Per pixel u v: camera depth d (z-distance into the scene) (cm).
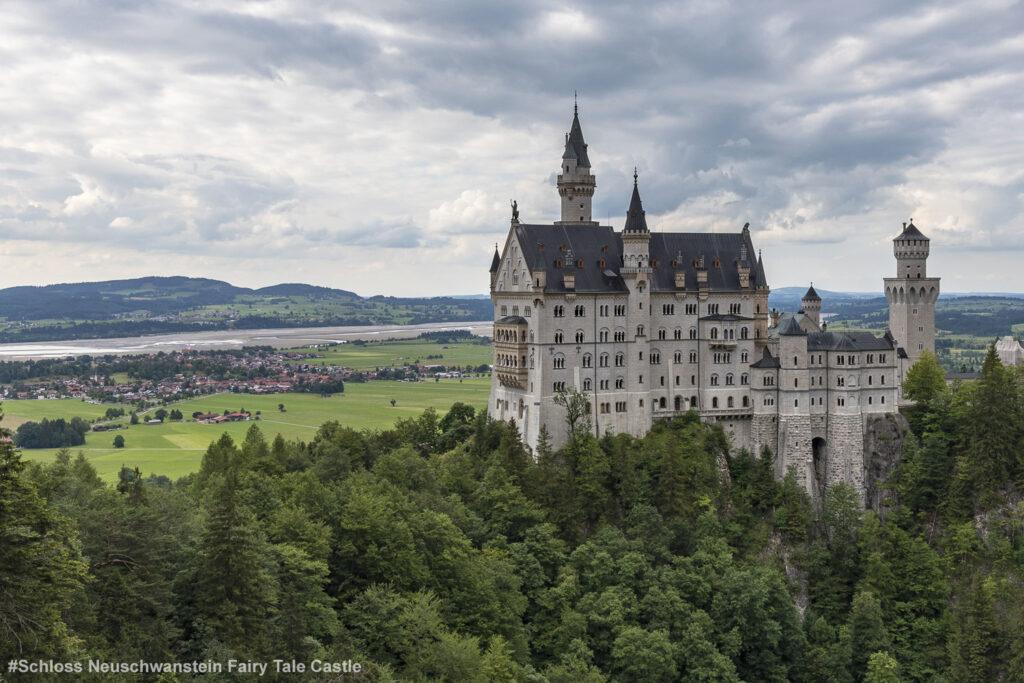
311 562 11781
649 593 15488
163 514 11800
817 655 16062
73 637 8194
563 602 14975
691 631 14962
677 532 17488
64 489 12775
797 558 18250
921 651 16688
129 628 9494
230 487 13312
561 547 16238
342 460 17350
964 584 17612
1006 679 15250
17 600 7506
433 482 17100
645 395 19550
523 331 18812
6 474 7662
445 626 12556
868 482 19988
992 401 18675
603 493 17625
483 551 15200
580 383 18912
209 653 9581
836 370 19825
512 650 13200
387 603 12112
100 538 10231
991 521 18062
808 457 19850
